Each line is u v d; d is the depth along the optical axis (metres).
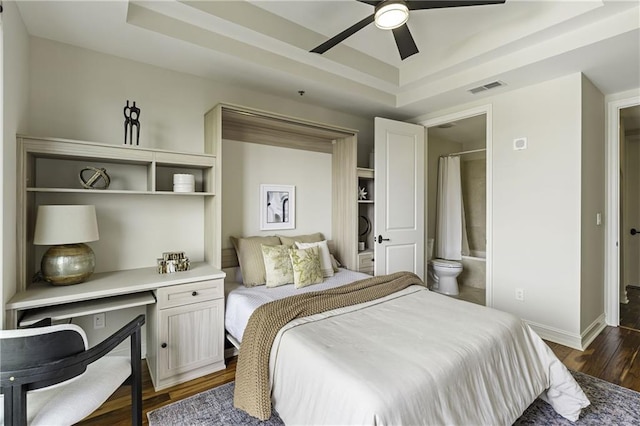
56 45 2.14
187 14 2.07
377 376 1.25
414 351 1.46
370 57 2.99
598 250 3.07
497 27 2.47
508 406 1.51
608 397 1.98
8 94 1.55
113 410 1.89
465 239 5.12
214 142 2.53
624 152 4.21
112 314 2.37
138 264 2.48
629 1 1.92
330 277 2.95
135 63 2.43
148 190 2.41
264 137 3.18
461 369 1.38
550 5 2.18
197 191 2.74
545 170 2.84
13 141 1.67
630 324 3.24
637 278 4.62
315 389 1.34
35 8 1.76
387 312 1.98
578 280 2.66
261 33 2.29
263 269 2.71
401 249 3.60
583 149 2.69
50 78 2.12
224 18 2.12
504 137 3.12
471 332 1.67
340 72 2.93
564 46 2.29
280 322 1.76
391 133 3.53
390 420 1.10
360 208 3.97
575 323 2.68
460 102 3.38
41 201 2.10
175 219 2.64
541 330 2.88
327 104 3.45
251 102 3.03
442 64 2.88
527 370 1.72
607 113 3.18
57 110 2.14
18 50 1.76
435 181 5.24
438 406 1.24
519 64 2.54
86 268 1.98
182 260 2.39
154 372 2.12
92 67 2.27
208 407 1.91
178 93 2.63
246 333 1.83
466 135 5.14
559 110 2.75
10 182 1.62
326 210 3.67
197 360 2.24
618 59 2.40
